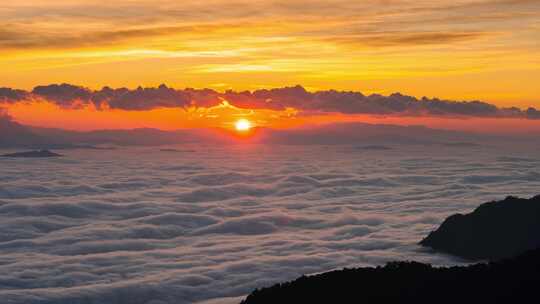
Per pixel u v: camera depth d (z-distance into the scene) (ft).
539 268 327.88
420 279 347.77
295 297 360.28
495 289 315.17
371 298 336.29
